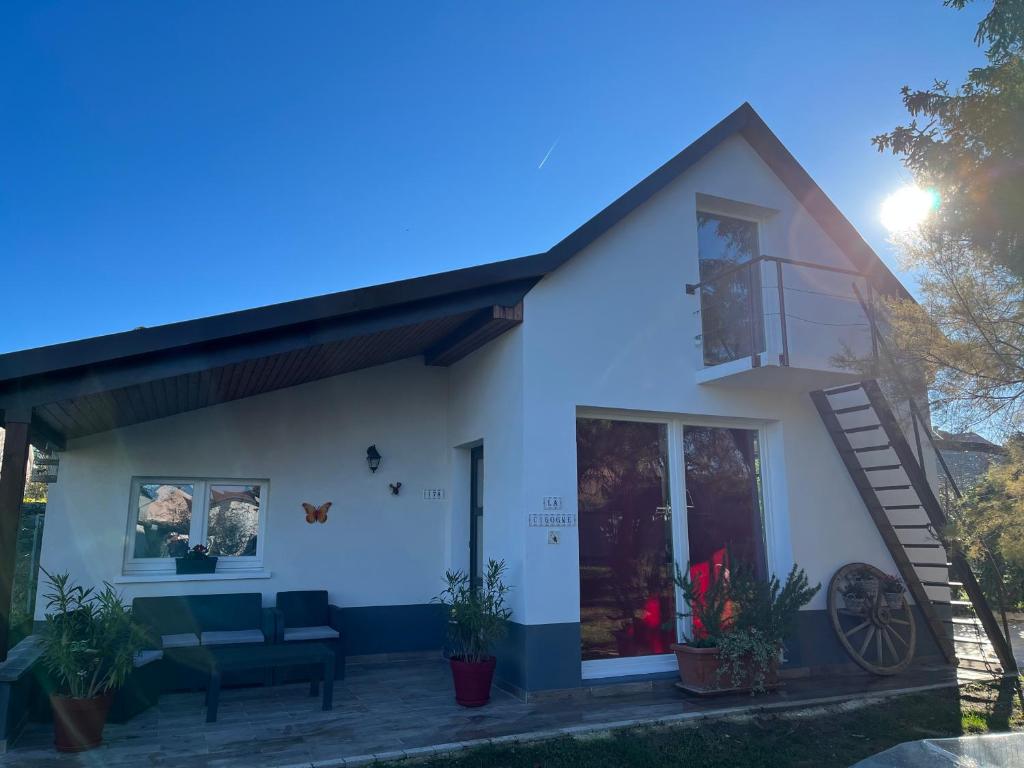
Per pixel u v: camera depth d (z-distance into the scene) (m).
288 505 8.08
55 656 4.97
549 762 4.89
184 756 4.89
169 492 7.78
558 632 6.50
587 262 7.31
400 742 5.21
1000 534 5.41
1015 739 4.29
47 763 4.73
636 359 7.32
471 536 8.50
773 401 7.92
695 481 7.64
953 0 5.82
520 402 6.84
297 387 8.33
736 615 6.78
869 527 8.17
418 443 8.77
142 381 5.35
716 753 5.18
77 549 7.24
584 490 7.07
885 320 7.36
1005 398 5.21
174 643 6.72
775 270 8.40
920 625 8.19
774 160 8.52
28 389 5.02
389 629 8.27
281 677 6.95
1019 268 5.09
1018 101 5.06
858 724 5.93
